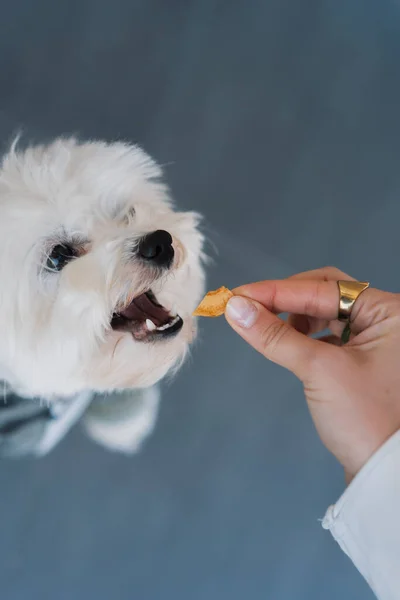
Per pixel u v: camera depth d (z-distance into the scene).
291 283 0.46
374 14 0.79
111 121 0.69
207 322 0.68
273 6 0.77
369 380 0.41
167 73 0.72
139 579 0.62
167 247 0.47
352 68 0.77
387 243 0.72
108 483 0.63
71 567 0.61
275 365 0.68
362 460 0.41
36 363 0.47
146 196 0.51
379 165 0.74
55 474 0.62
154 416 0.62
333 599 0.64
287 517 0.65
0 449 0.55
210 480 0.65
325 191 0.72
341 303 0.45
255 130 0.72
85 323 0.46
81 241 0.47
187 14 0.74
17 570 0.60
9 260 0.44
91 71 0.70
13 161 0.47
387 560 0.39
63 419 0.55
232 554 0.63
